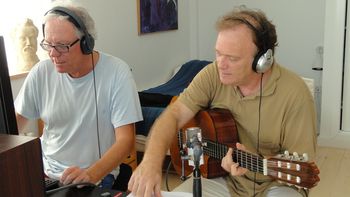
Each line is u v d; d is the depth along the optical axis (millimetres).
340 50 3291
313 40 3852
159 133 1384
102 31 2982
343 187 2666
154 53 3750
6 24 2340
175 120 1471
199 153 970
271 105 1376
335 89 3367
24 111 1547
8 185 604
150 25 3604
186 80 3684
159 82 3881
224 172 1532
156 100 2943
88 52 1396
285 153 1160
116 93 1458
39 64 1544
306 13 3830
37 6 2447
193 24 4402
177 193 1059
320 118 3523
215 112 1514
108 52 3078
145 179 1049
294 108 1341
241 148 1307
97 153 1478
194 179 973
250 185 1434
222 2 4262
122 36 3236
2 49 901
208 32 4410
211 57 4445
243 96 1436
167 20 3889
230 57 1255
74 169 1177
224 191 1484
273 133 1386
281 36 3986
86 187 1059
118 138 1421
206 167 1511
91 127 1467
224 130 1466
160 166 1168
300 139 1329
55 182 1106
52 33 1324
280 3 3932
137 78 3506
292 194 1350
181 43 4254
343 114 3439
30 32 2254
